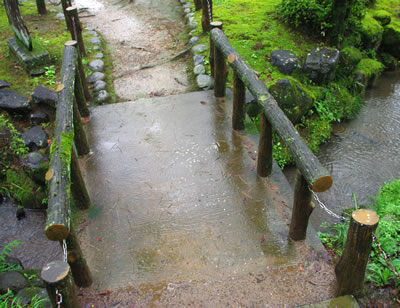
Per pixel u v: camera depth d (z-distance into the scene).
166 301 2.69
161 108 4.89
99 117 4.76
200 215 3.35
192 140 4.27
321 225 4.11
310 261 2.91
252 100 5.02
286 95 5.16
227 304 2.64
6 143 4.54
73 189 3.28
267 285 2.75
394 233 3.36
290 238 3.09
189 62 6.22
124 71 6.09
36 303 2.58
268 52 6.15
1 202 4.42
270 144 3.49
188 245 3.09
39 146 4.50
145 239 3.16
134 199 3.55
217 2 7.98
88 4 8.95
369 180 4.86
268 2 7.97
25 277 3.09
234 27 6.83
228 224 3.25
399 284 2.78
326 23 6.11
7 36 6.78
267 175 3.71
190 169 3.86
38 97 4.79
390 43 7.87
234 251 3.02
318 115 5.77
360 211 2.29
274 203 3.43
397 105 6.52
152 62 6.34
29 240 4.08
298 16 6.45
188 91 5.46
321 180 2.48
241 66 3.90
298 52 6.15
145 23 7.84
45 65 5.68
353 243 2.31
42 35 6.81
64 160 2.90
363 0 7.24
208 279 2.82
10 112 4.80
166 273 2.88
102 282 2.84
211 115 4.70
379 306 2.66
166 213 3.39
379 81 7.36
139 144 4.25
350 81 6.45
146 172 3.85
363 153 5.36
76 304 2.27
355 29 7.09
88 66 5.98
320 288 2.71
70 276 2.17
